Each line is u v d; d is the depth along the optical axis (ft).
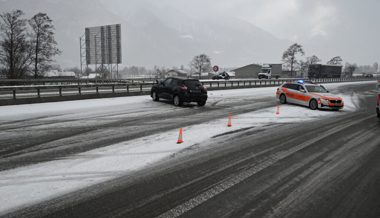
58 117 41.75
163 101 63.36
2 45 111.45
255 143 28.14
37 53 120.16
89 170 20.01
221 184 17.90
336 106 53.57
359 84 180.34
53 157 22.85
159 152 24.53
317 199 16.01
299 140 29.78
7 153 23.82
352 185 18.01
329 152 25.40
